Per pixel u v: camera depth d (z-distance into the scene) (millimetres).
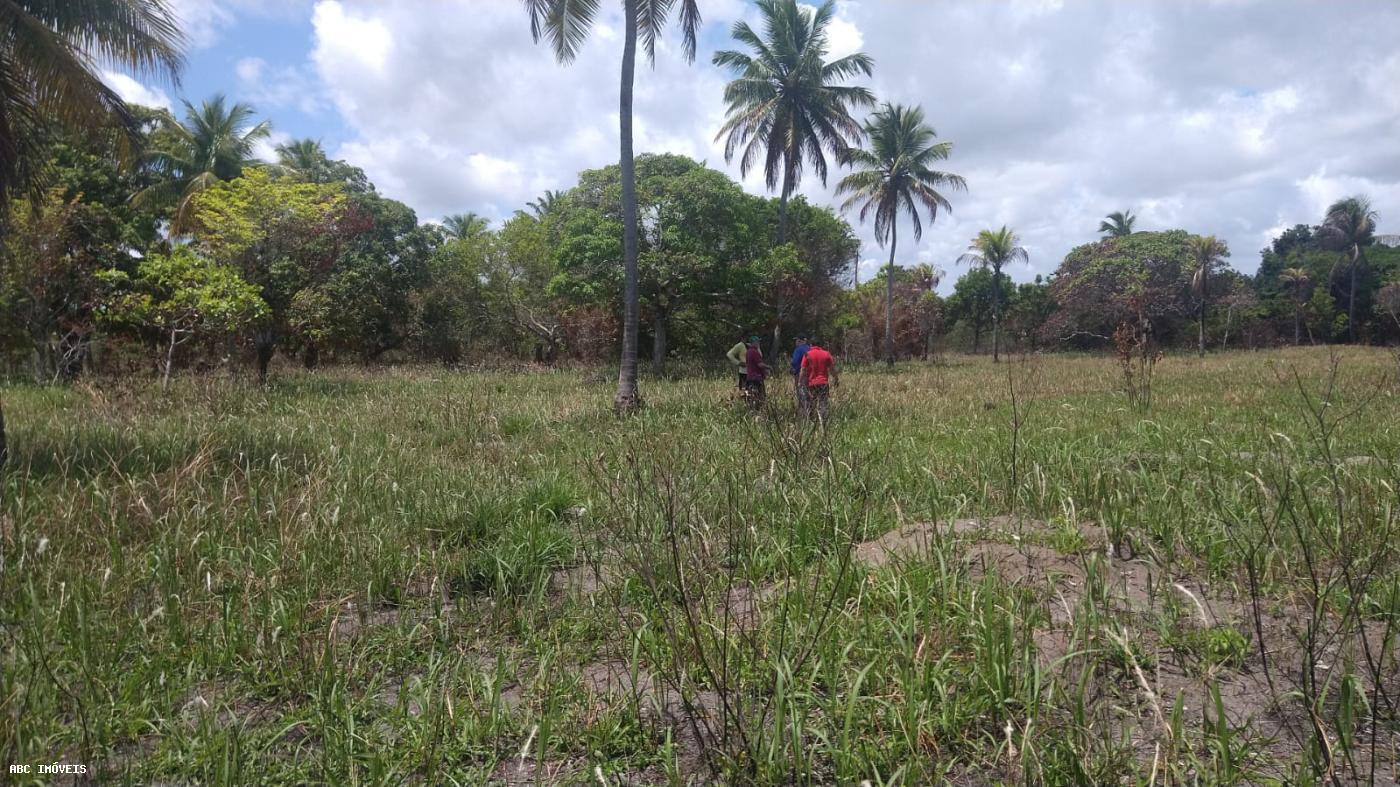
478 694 3082
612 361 28703
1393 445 6859
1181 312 43688
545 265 29953
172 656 3348
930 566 3822
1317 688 2902
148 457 6957
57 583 3887
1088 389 14844
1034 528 4859
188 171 25672
